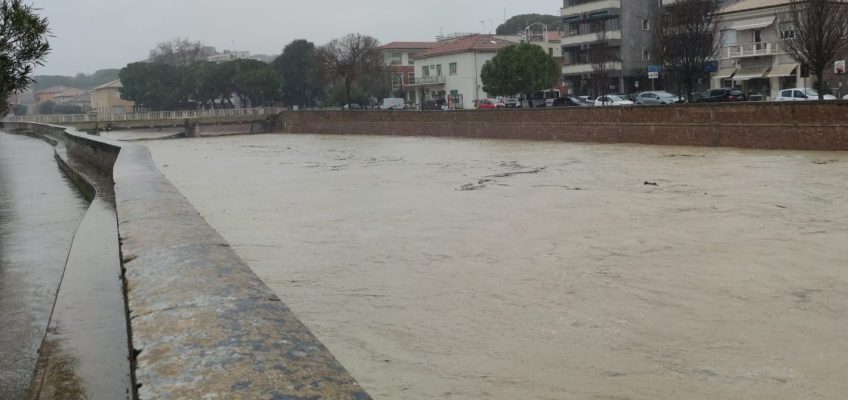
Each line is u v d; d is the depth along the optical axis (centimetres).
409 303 1141
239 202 2491
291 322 237
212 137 8312
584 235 1648
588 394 770
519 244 1577
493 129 5422
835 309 1051
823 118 3169
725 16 5856
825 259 1349
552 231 1709
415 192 2559
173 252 354
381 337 974
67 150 2684
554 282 1246
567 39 7856
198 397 171
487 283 1252
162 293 269
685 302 1107
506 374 831
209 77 10700
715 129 3681
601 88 7038
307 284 1280
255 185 3055
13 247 958
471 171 3212
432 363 872
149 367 193
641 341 936
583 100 6106
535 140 4988
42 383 370
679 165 2991
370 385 805
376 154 4594
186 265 319
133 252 365
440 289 1221
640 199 2147
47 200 1491
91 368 390
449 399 762
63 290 563
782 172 2575
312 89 10812
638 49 7444
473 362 873
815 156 3002
